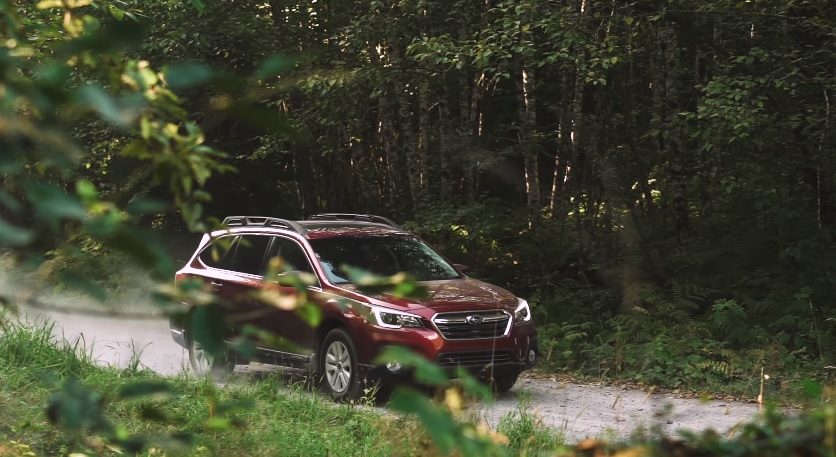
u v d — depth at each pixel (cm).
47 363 915
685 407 1025
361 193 1997
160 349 1316
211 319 147
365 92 1566
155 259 134
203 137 169
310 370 1020
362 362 973
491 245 1783
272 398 877
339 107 1546
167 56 1550
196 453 557
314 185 2011
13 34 190
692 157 1748
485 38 1400
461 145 1602
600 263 1584
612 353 1255
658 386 1170
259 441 696
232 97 140
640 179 1652
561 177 1930
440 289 1033
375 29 1516
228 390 888
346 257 1070
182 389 877
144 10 1534
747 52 1400
